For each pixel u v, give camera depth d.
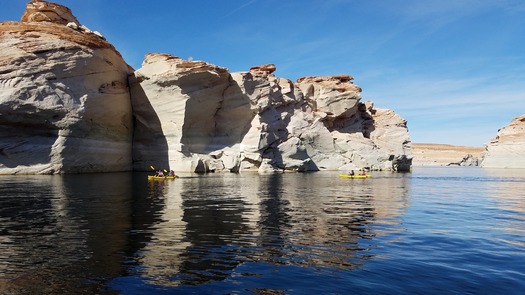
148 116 43.06
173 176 32.75
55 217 12.62
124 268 7.38
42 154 32.84
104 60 38.03
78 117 34.31
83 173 35.12
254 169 46.69
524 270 7.75
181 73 41.03
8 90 31.02
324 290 6.46
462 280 7.08
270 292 6.34
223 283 6.70
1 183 24.55
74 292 6.12
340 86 65.50
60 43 34.25
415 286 6.73
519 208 17.70
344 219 13.48
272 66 57.53
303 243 9.72
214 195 20.16
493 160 85.44
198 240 9.76
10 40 32.81
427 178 43.69
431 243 10.03
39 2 37.50
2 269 7.16
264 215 13.94
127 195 19.17
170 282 6.69
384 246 9.59
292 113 57.09
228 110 47.00
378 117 73.12
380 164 60.16
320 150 56.94
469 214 15.56
